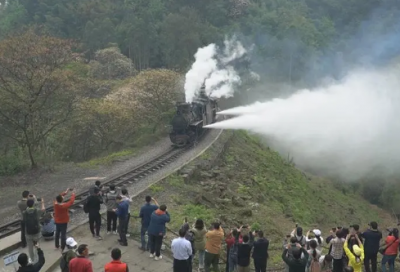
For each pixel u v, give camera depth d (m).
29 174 27.00
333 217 35.97
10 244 14.61
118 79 57.69
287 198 32.91
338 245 13.34
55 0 107.56
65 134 36.75
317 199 39.47
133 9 97.94
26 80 28.03
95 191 15.78
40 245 15.12
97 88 48.50
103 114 36.81
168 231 17.38
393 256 14.59
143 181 24.11
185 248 12.14
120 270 10.05
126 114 37.94
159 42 84.31
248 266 12.73
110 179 24.58
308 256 11.90
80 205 19.77
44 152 33.09
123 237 15.43
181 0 100.50
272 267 16.27
